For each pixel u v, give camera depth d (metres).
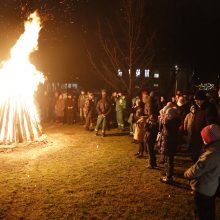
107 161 10.21
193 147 7.46
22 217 5.99
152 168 9.38
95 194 7.23
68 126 18.47
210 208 4.89
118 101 16.70
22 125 12.68
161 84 32.41
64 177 8.45
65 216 6.05
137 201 6.86
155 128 9.19
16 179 8.23
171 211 6.39
